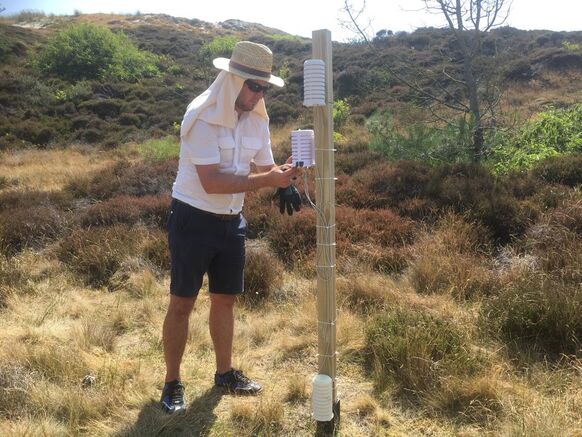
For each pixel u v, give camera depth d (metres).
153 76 26.41
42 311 4.36
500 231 5.66
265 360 3.46
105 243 5.67
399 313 3.65
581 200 5.58
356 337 3.59
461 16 8.37
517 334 3.53
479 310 3.86
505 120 8.84
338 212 6.32
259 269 4.71
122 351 3.61
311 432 2.65
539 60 20.92
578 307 3.42
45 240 6.37
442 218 5.94
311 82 2.32
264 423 2.70
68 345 3.61
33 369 3.16
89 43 26.89
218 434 2.64
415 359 3.06
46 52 26.55
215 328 3.01
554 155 7.60
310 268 5.10
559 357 3.29
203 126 2.54
